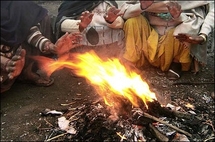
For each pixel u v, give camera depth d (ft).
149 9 6.49
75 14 6.84
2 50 6.12
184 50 6.58
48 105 6.29
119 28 6.73
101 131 5.11
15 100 6.50
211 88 6.61
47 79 6.90
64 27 6.69
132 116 5.14
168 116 5.37
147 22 6.78
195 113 5.73
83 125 5.39
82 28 6.32
